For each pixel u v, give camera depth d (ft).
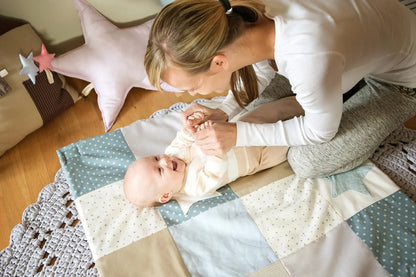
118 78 5.42
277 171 4.29
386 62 3.21
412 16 3.19
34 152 5.32
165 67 2.66
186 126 3.76
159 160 4.09
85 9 5.55
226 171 3.98
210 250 3.69
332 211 3.83
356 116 3.70
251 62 2.93
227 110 4.17
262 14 2.71
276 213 3.88
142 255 3.67
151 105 5.81
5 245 4.36
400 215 3.73
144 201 3.96
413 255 3.44
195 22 2.43
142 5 6.19
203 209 4.00
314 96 2.71
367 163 4.21
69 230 4.26
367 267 3.39
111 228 3.90
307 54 2.54
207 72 2.73
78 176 4.37
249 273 3.49
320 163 3.81
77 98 5.93
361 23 2.74
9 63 5.08
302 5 2.65
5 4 5.30
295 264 3.50
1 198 4.80
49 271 3.94
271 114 4.23
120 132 4.89
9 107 5.03
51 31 5.94
